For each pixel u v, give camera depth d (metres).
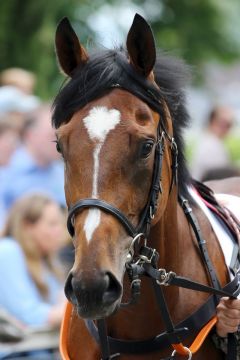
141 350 5.73
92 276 4.80
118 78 5.35
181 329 5.67
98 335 5.75
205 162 14.92
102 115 5.19
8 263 8.73
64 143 5.21
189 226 6.00
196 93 32.53
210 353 5.92
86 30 26.33
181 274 5.87
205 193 6.52
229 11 31.44
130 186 5.13
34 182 11.20
